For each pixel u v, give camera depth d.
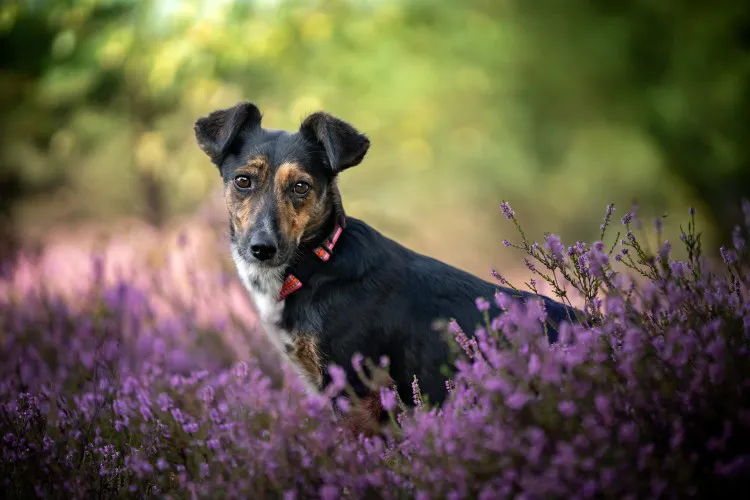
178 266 9.10
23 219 15.81
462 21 16.25
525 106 16.77
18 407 4.28
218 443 3.60
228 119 4.77
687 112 16.39
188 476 3.83
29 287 7.62
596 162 16.42
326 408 4.12
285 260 4.47
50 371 6.04
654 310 3.33
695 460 2.88
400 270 4.48
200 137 4.92
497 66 16.28
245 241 4.54
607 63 17.12
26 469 3.60
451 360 4.13
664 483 2.76
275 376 5.71
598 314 3.57
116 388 4.70
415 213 14.25
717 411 3.05
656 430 3.06
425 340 4.34
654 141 17.14
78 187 15.70
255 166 4.69
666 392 3.11
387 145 14.62
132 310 6.74
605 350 3.23
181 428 4.05
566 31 17.14
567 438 2.94
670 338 3.00
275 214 4.51
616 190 16.55
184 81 12.13
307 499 3.21
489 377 3.14
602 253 3.36
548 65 17.03
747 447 3.03
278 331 4.52
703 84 16.33
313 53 14.46
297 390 4.82
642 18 17.12
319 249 4.48
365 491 3.14
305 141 4.78
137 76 12.51
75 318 6.84
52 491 3.59
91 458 3.93
